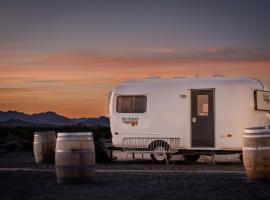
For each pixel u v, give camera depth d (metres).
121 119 22.55
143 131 22.20
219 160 23.88
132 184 14.19
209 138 21.34
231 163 21.95
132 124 22.38
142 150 22.30
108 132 42.75
